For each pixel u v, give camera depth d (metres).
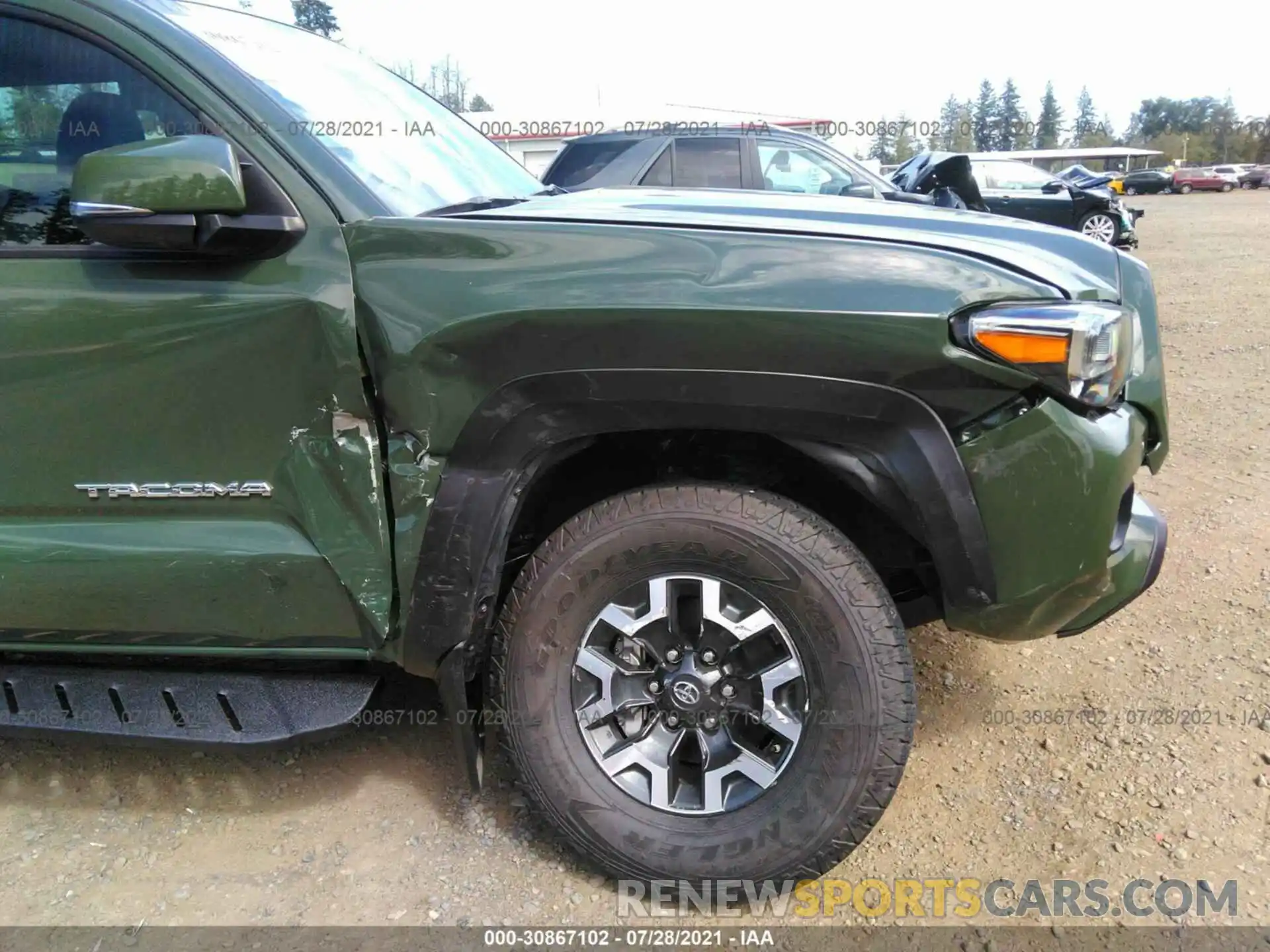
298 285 1.93
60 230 2.06
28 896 2.23
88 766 2.71
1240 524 3.96
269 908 2.18
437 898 2.19
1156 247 16.64
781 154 7.10
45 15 2.06
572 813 2.11
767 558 1.96
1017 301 1.82
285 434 2.00
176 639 2.17
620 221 2.01
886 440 1.86
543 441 1.96
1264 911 2.05
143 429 2.04
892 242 1.92
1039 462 1.83
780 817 2.04
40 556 2.12
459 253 1.91
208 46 2.09
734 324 1.80
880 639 1.95
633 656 2.14
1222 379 6.45
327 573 2.04
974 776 2.53
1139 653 3.06
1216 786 2.43
